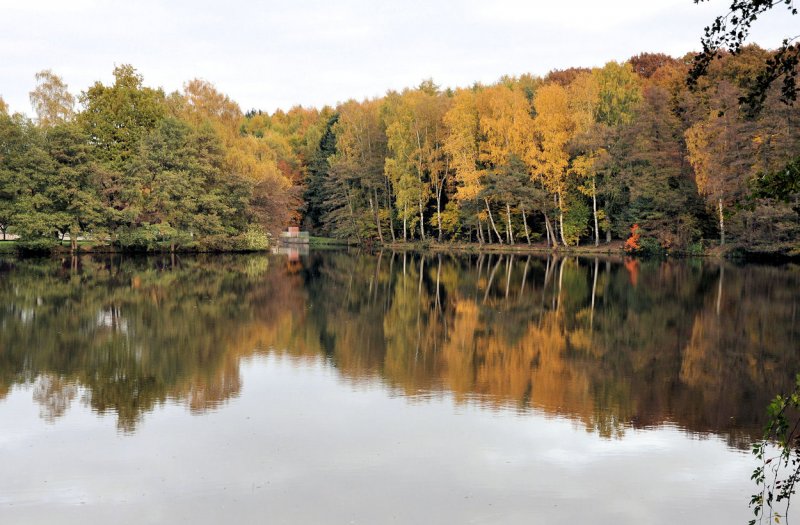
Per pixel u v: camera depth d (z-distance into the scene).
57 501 9.62
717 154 46.62
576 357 18.97
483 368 17.59
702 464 11.19
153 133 55.09
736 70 50.19
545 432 12.65
